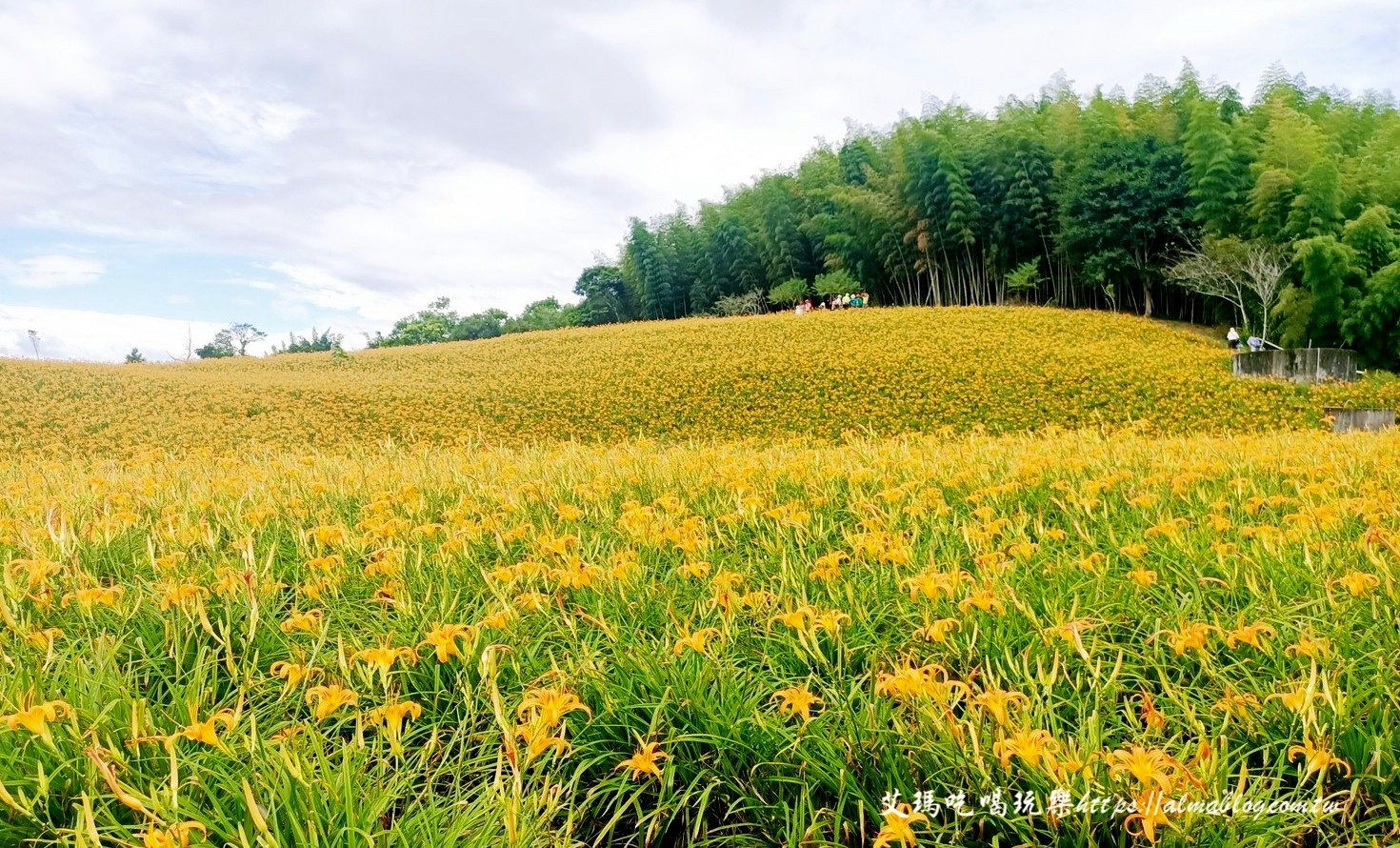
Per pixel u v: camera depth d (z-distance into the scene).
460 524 3.15
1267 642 1.89
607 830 1.54
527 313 81.31
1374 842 1.36
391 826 1.47
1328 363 21.56
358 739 1.60
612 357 29.27
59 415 19.19
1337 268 25.56
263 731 1.75
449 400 22.52
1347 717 1.58
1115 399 19.34
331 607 2.43
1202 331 33.69
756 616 2.32
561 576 2.40
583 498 3.93
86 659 2.02
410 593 2.50
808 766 1.62
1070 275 40.41
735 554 3.00
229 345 80.12
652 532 3.07
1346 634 1.95
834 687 1.89
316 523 3.64
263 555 3.02
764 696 1.96
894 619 2.28
